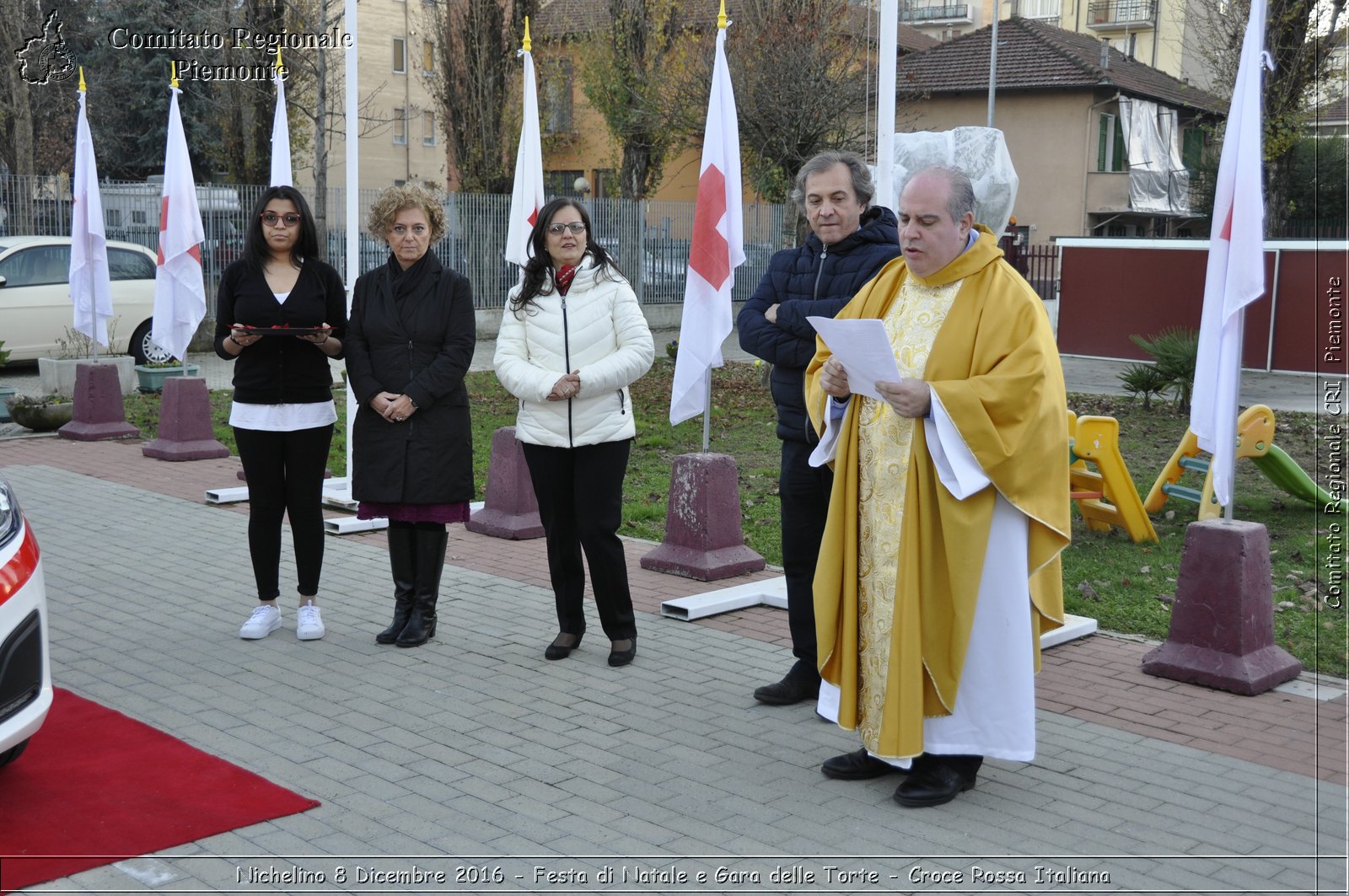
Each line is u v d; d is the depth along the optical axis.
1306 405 13.66
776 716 4.93
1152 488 8.78
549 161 34.59
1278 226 20.78
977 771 4.29
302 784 4.18
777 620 6.29
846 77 17.97
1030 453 3.85
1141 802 4.11
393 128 34.34
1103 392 14.70
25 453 10.77
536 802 4.06
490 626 6.11
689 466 7.07
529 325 5.42
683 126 21.89
